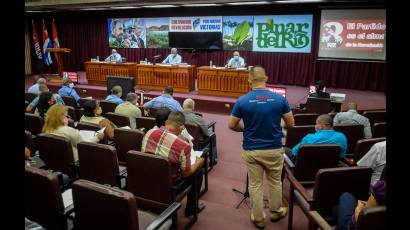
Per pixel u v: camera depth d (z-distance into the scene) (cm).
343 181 221
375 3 904
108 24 1281
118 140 315
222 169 431
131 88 704
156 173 236
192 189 285
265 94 265
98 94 952
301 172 274
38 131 399
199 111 800
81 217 186
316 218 208
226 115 762
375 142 296
